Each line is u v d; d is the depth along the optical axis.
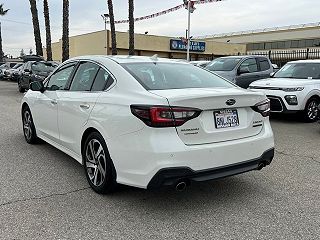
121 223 3.57
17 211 3.80
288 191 4.45
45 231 3.39
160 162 3.45
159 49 41.56
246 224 3.57
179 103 3.55
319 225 3.55
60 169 5.21
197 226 3.52
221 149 3.73
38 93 6.10
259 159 4.09
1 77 32.06
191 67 4.94
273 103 9.37
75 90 4.90
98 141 4.20
